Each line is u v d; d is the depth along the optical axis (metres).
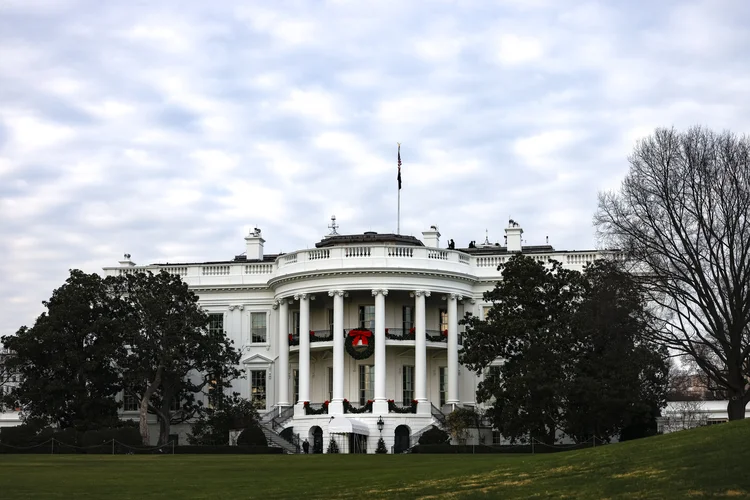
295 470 43.62
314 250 79.25
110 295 78.44
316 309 83.12
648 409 62.31
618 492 27.61
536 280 66.31
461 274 80.06
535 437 65.50
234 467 46.66
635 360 61.75
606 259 65.56
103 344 74.88
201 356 77.56
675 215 60.12
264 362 84.25
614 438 71.81
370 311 80.81
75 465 49.06
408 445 75.69
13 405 76.38
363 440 75.69
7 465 49.09
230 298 85.69
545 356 63.44
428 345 79.69
